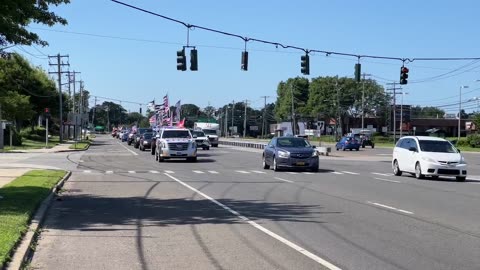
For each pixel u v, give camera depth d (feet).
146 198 51.75
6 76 67.82
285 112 474.08
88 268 25.52
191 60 95.14
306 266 25.54
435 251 28.81
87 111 516.73
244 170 88.84
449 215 41.39
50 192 52.80
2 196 47.37
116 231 34.78
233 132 581.53
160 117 240.94
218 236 32.99
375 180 72.33
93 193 56.08
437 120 488.44
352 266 25.53
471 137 265.95
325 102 417.49
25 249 28.04
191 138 114.01
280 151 85.87
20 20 43.34
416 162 77.15
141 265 26.02
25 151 157.07
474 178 80.43
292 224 37.09
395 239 31.99
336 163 114.21
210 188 60.70
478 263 26.25
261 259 27.02
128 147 203.92
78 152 157.48
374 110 437.58
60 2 46.75
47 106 260.83
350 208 44.88
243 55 98.94
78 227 36.24
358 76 114.93
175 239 32.14
